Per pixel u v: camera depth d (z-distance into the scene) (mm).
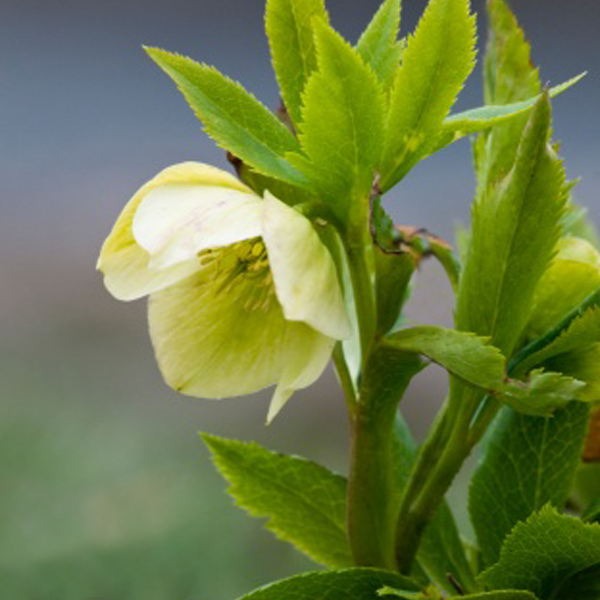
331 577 760
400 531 782
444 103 761
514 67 794
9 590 2568
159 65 768
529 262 758
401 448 815
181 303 796
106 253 788
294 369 777
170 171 775
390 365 764
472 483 798
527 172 752
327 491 813
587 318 758
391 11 783
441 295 1391
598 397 759
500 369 746
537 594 762
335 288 762
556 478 791
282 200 779
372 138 759
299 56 780
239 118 770
